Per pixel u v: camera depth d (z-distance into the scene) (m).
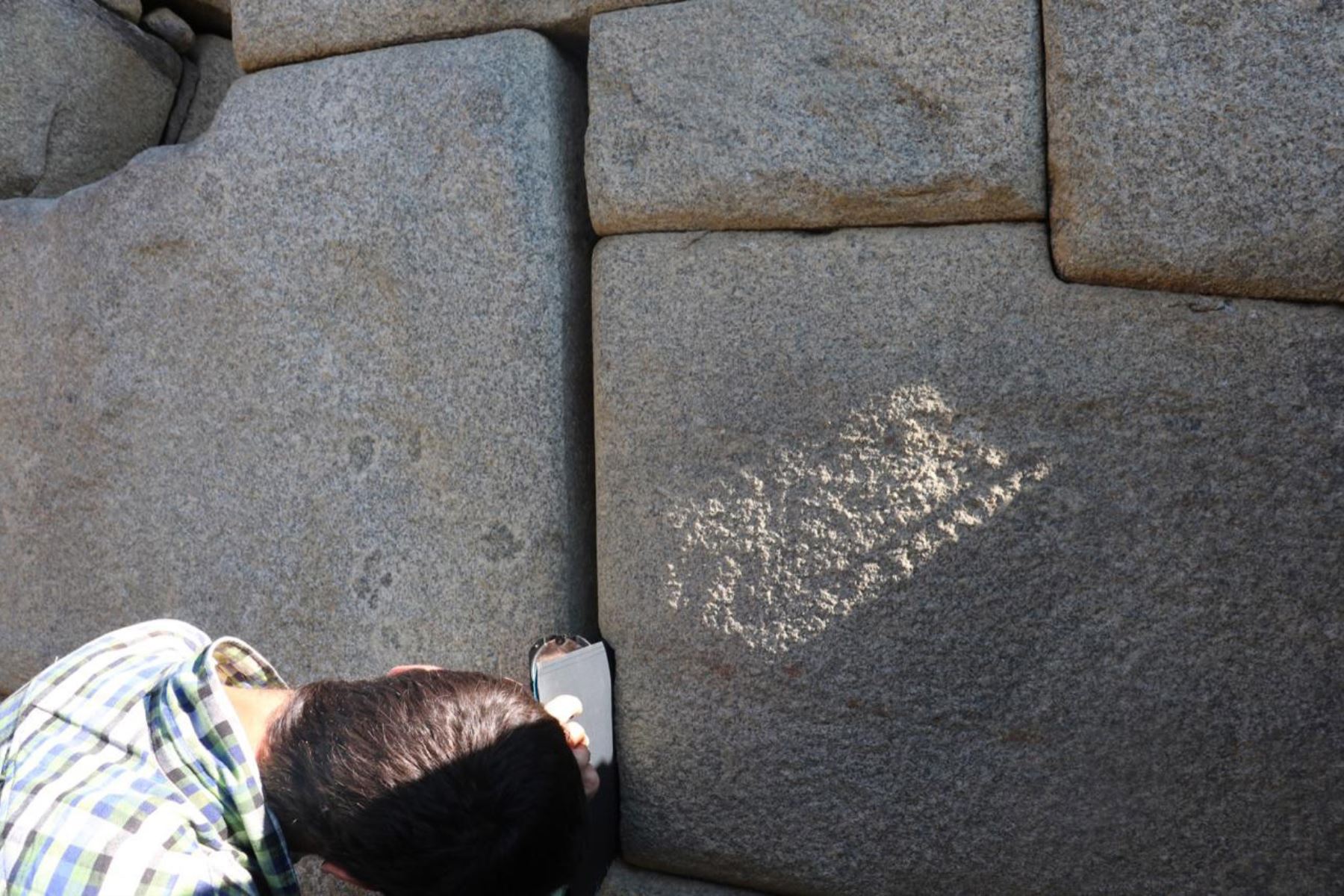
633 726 1.65
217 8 2.51
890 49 1.49
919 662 1.49
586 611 1.75
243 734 0.98
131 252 1.94
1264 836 1.37
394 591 1.76
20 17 2.19
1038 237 1.45
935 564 1.48
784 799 1.57
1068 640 1.43
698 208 1.60
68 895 0.88
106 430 1.98
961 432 1.47
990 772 1.47
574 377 1.72
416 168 1.73
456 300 1.71
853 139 1.51
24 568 2.07
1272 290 1.36
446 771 0.91
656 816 1.64
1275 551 1.35
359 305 1.77
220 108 1.90
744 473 1.57
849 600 1.52
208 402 1.89
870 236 1.52
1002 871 1.47
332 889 1.77
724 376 1.58
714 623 1.59
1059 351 1.43
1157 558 1.40
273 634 1.84
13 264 2.07
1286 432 1.35
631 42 1.63
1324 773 1.34
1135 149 1.38
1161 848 1.41
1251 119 1.33
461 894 0.92
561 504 1.68
